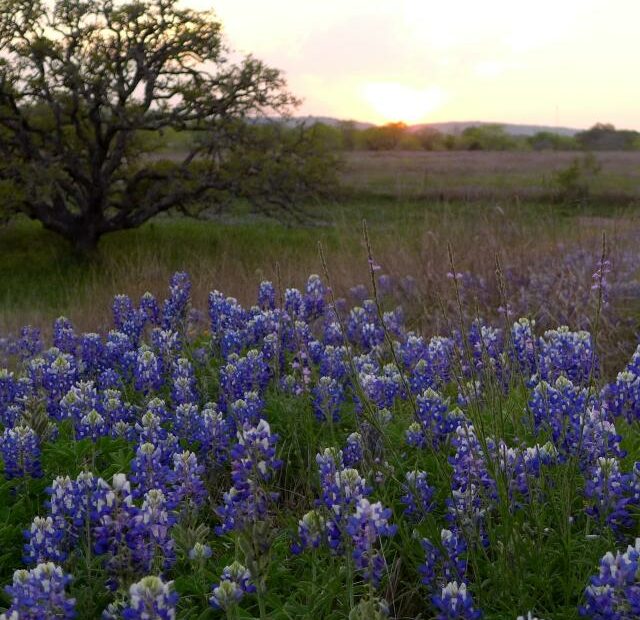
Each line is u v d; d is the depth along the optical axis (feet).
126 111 80.69
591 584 10.75
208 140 83.15
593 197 116.67
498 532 12.14
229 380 18.04
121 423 16.63
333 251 58.23
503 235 44.32
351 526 9.67
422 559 12.12
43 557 11.22
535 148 387.14
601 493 12.19
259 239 90.12
